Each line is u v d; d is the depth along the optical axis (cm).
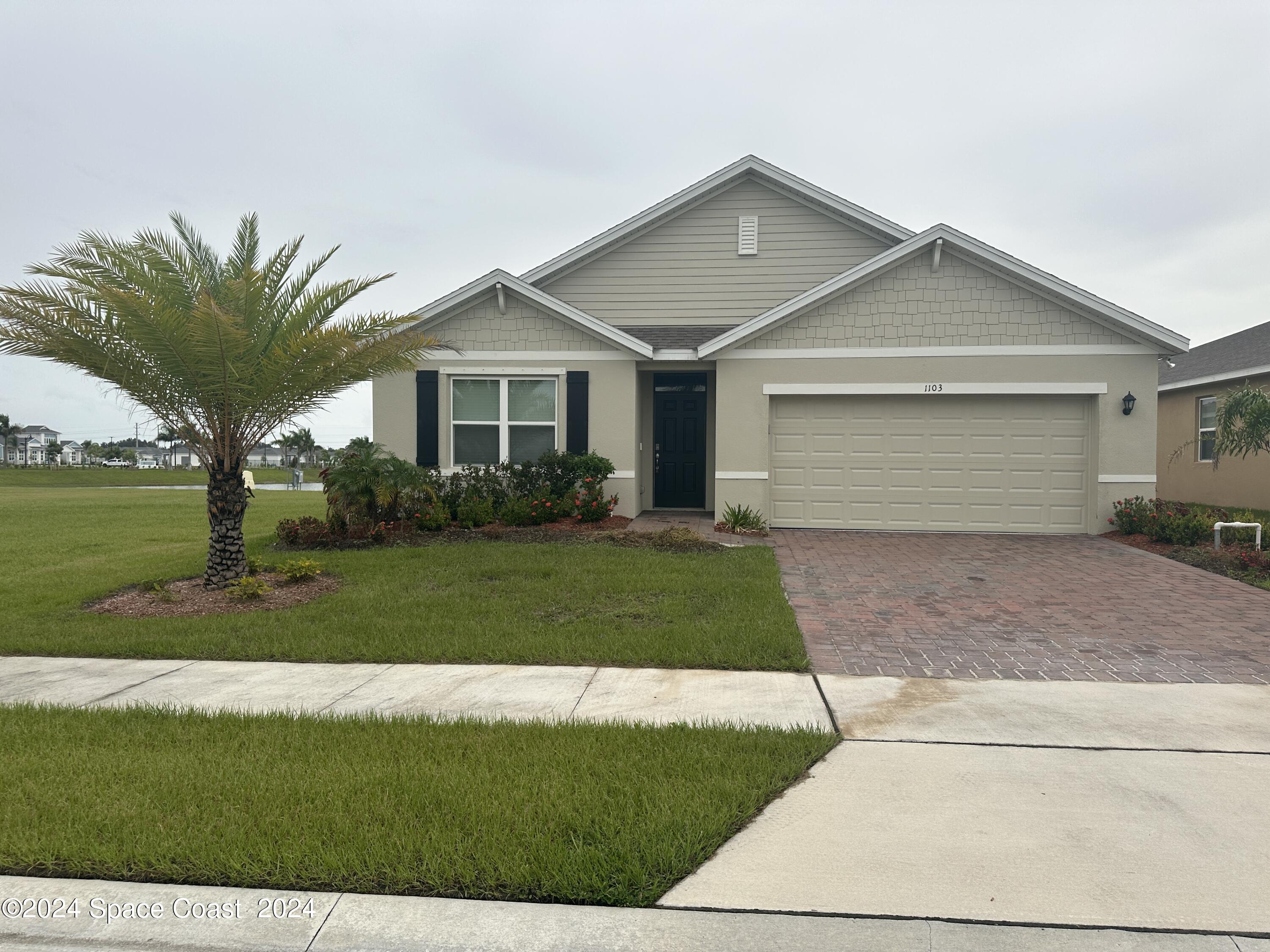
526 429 1430
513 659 653
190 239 1046
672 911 318
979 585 937
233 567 936
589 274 1631
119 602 880
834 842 367
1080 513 1330
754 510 1362
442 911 320
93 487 3822
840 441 1374
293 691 584
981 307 1311
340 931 308
